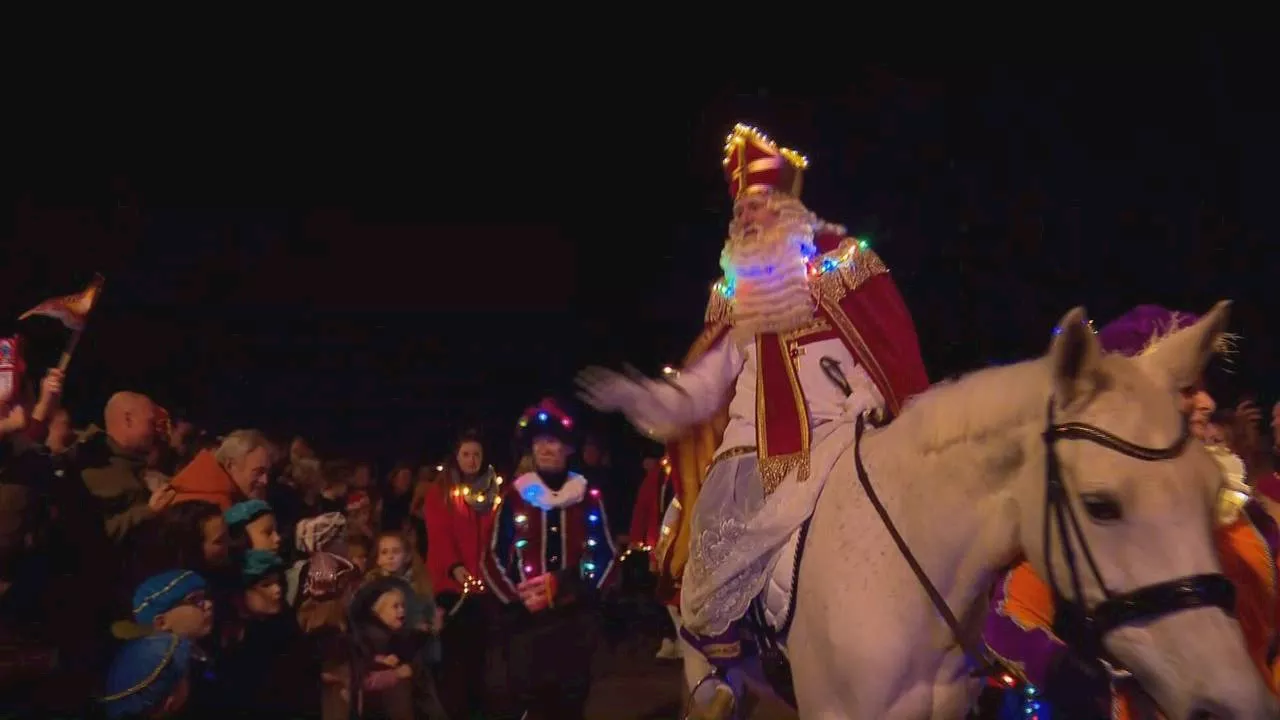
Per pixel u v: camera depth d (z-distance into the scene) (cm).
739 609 335
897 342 352
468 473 763
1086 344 272
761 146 393
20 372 600
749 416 362
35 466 591
